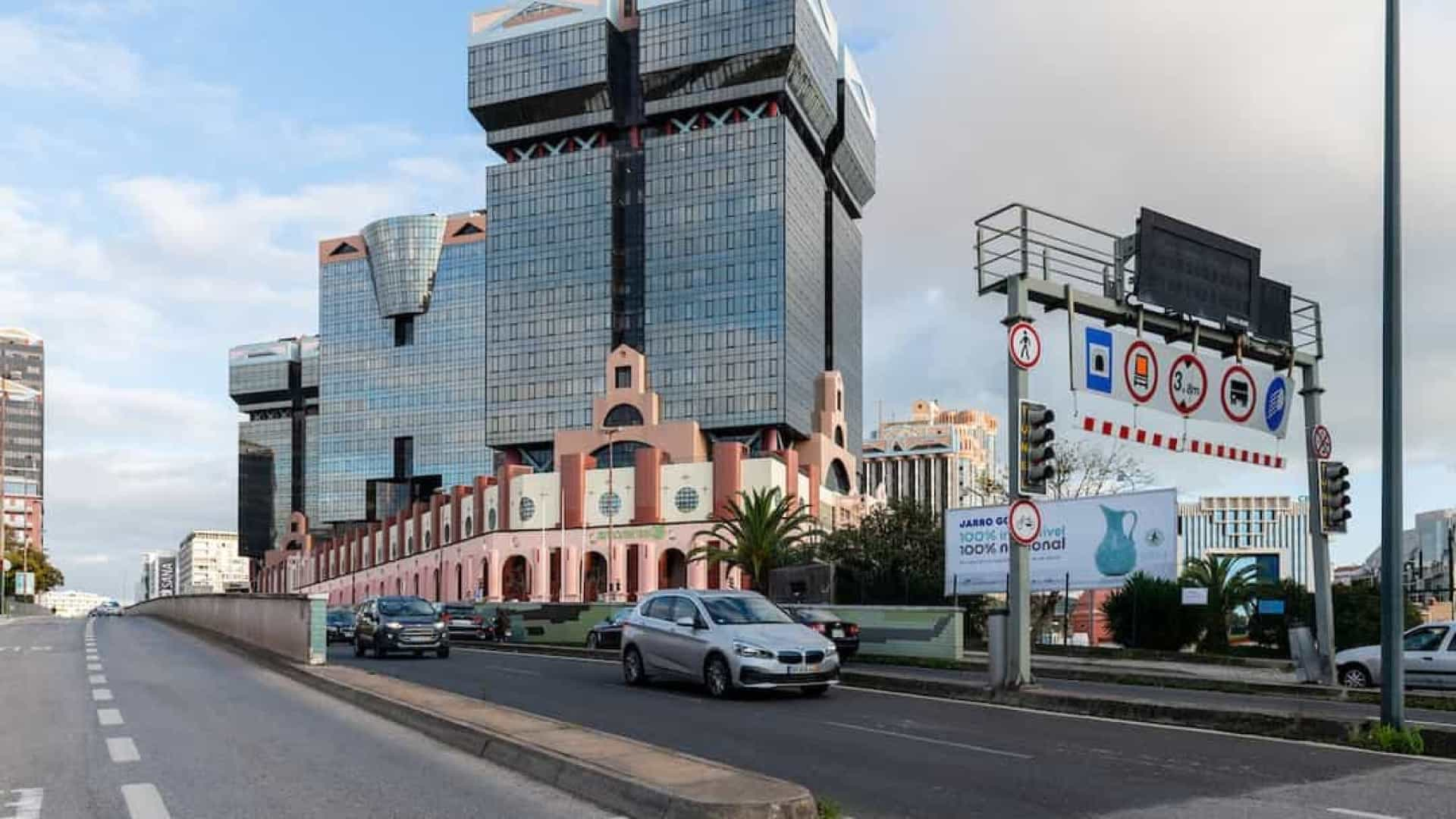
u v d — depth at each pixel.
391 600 31.34
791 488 97.19
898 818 9.02
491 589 102.62
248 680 20.28
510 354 148.62
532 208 150.50
